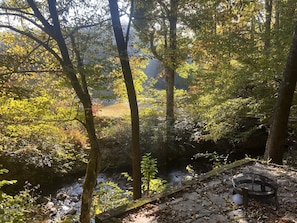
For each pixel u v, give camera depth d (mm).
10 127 5383
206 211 3379
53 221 5828
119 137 9688
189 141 10297
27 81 5395
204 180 4297
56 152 7242
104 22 5031
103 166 9359
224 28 7547
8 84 4434
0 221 3436
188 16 5840
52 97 5422
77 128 9375
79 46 4773
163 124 9883
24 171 7797
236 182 3871
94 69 4391
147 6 5914
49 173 8297
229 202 3582
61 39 4387
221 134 7984
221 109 7676
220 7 5840
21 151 6742
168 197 3744
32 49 4961
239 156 10461
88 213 4871
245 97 7965
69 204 7102
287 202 3572
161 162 9914
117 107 12867
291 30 6270
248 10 6711
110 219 3184
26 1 4617
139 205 3486
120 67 5289
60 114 5324
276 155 5934
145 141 9789
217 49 6770
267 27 6961
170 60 6859
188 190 3945
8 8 4391
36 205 6473
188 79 8453
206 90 7734
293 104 6922
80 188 8125
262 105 6996
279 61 6199
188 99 8375
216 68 7938
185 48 7281
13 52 4816
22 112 5043
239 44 6531
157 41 7922
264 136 10688
